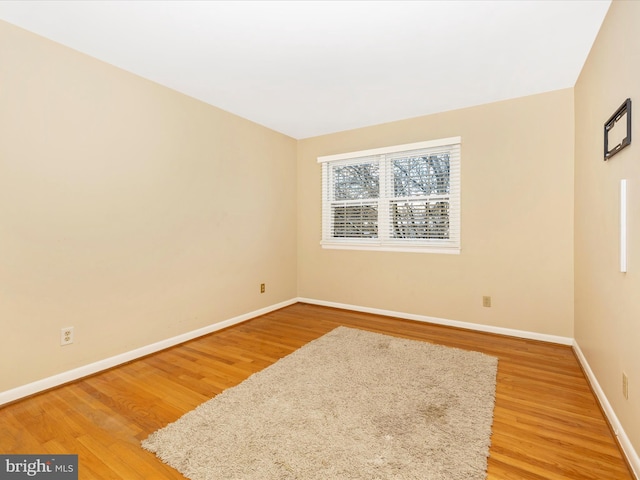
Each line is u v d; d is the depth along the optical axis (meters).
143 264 2.65
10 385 1.94
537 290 3.01
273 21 1.94
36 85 2.03
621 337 1.59
